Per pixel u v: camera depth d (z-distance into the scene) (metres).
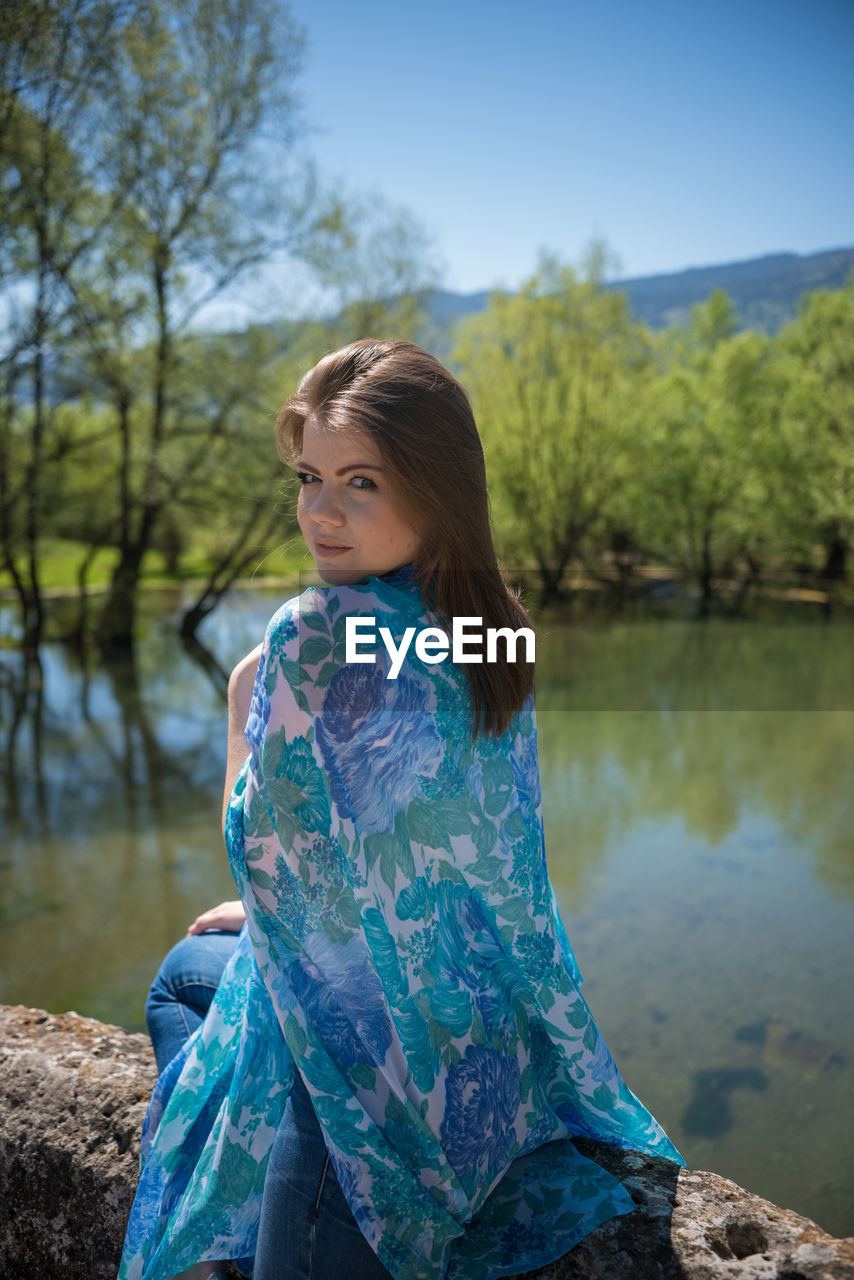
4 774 9.52
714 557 28.50
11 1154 1.33
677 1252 1.03
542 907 1.05
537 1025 1.14
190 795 8.66
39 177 15.09
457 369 24.55
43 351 15.92
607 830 7.26
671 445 26.58
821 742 10.13
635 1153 1.20
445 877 0.99
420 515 0.96
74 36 14.02
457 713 0.96
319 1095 0.94
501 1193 1.08
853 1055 4.05
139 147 16.12
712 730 10.83
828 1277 0.99
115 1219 1.26
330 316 18.75
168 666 16.42
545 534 24.75
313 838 0.94
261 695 0.94
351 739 0.92
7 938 5.69
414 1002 0.96
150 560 30.95
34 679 15.24
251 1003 1.04
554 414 23.83
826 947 5.10
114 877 6.66
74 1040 1.53
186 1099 1.07
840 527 26.03
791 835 7.04
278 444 1.06
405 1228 0.94
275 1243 0.97
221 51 16.64
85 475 18.47
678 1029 4.31
